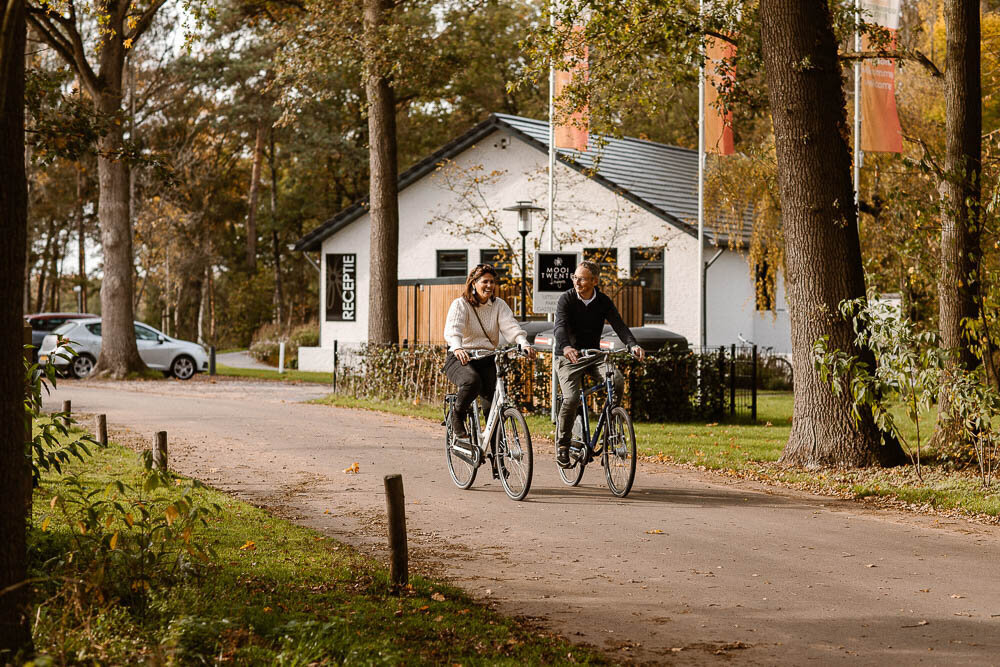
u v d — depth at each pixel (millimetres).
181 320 62281
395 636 4984
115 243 28297
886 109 19109
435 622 5289
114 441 13312
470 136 30094
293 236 59281
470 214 30516
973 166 11406
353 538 7664
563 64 14156
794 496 9602
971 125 11695
